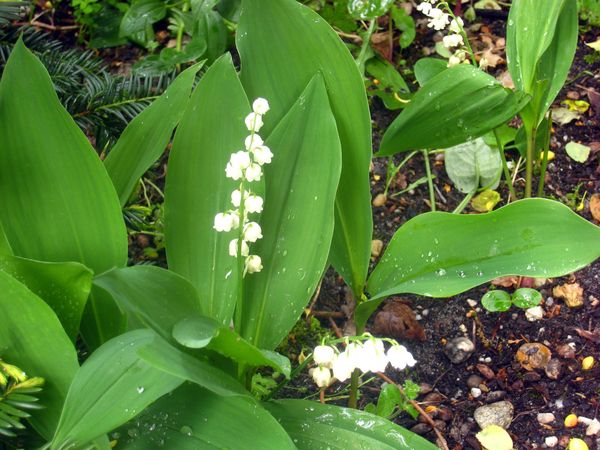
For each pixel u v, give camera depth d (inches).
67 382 14.2
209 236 16.6
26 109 15.5
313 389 21.0
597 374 20.7
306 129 16.7
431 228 16.0
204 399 14.1
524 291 21.7
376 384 21.1
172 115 16.8
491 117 18.9
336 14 28.3
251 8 17.6
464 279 15.0
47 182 15.6
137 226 20.8
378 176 26.1
